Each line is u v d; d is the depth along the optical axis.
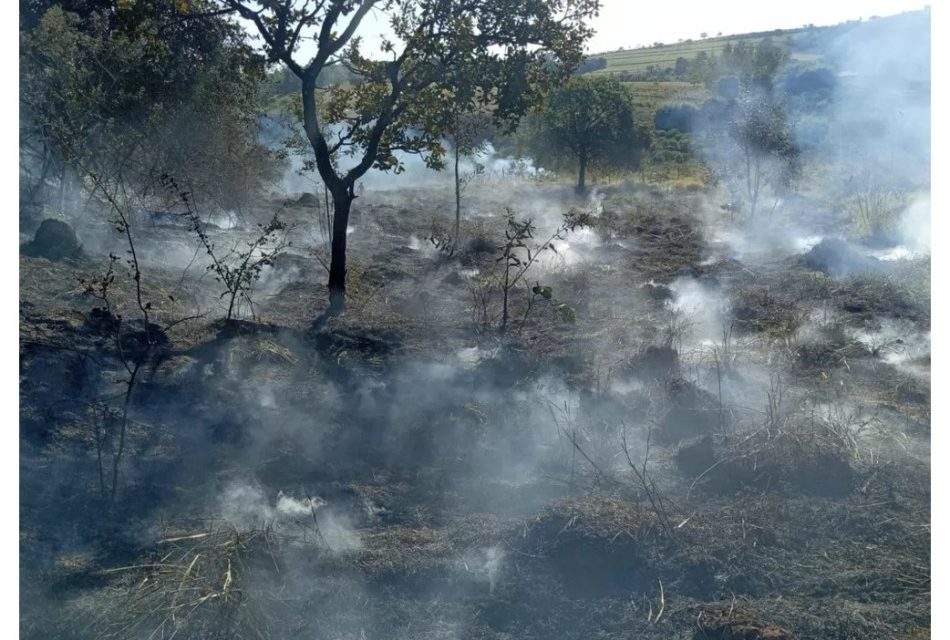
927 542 4.90
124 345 7.19
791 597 4.41
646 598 4.39
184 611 3.97
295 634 4.01
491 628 4.18
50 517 4.80
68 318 7.40
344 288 9.48
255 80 14.41
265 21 9.20
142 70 12.40
